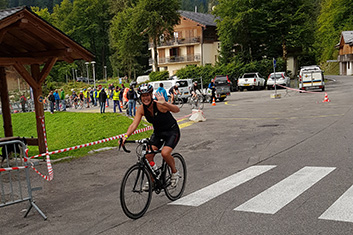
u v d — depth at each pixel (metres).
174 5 57.09
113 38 85.19
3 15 9.13
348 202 5.15
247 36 49.22
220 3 49.34
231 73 45.31
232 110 21.48
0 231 5.16
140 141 5.41
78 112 31.02
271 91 38.22
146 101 5.39
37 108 11.41
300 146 9.57
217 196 5.90
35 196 6.88
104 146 12.80
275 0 47.12
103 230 4.84
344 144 9.34
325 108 18.42
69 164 9.72
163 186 5.70
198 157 9.33
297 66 63.19
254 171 7.38
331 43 81.06
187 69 48.41
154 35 58.44
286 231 4.32
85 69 101.25
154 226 4.82
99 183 7.56
